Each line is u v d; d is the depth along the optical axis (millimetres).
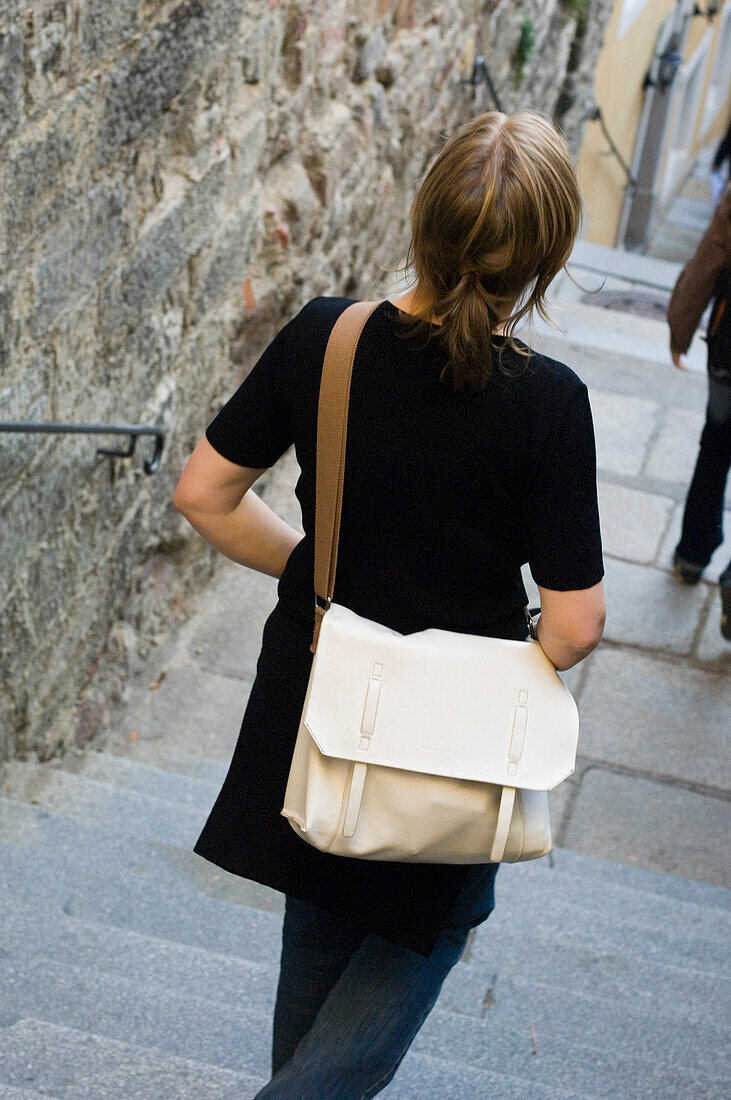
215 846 1536
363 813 1376
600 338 7137
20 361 2812
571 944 3068
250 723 1530
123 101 3061
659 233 15766
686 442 6180
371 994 1525
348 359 1335
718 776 4367
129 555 3984
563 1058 2418
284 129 4570
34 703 3467
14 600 3121
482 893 1545
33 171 2645
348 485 1365
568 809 4148
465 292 1251
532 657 1411
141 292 3502
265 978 2564
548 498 1313
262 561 1576
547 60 9109
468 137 1257
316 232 5086
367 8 5273
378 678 1372
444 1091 2100
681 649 4871
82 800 3477
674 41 14078
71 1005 2277
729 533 5574
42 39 2541
